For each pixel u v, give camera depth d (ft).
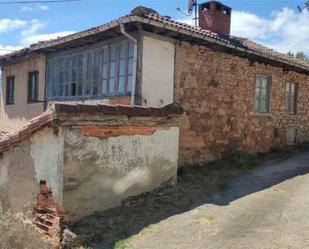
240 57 40.57
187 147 34.86
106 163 23.89
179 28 30.40
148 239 20.54
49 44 37.50
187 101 34.60
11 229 23.50
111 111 23.77
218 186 30.14
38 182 23.45
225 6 44.91
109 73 33.81
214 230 21.34
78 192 22.38
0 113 54.08
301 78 52.06
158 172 27.66
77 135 22.24
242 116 41.27
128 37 30.04
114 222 22.59
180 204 25.73
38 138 23.44
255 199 26.73
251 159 40.32
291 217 22.82
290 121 49.96
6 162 26.17
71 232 20.98
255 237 20.08
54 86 41.68
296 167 37.68
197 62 35.40
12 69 50.96
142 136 26.27
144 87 30.78
